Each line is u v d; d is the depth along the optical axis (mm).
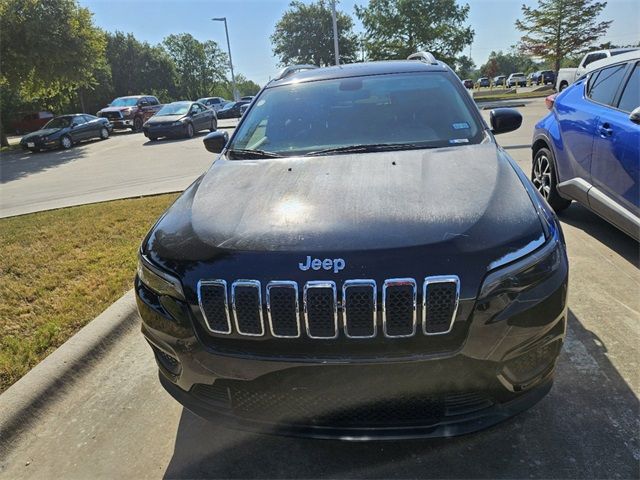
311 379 1879
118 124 25062
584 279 3723
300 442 2361
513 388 1931
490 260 1850
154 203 7215
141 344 3389
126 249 5168
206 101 38312
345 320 1818
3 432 2547
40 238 5809
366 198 2203
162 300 2090
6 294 4199
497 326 1828
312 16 54656
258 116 3408
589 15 30234
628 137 3635
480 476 2076
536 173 5484
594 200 4141
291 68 4105
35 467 2369
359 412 1922
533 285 1895
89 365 3156
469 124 3021
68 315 3742
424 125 3035
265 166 2756
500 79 67562
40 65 19016
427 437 1898
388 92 3344
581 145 4363
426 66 3613
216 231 2131
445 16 31375
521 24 32312
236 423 2061
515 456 2164
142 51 63656
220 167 2887
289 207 2203
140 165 12180
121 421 2635
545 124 5215
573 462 2107
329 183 2404
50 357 3119
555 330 1968
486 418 1931
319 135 3082
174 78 68500
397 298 1800
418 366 1809
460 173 2398
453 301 1801
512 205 2123
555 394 2521
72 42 19562
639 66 3844
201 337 2002
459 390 1866
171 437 2482
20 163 15062
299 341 1866
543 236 2018
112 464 2340
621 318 3164
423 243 1874
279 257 1907
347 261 1844
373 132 3029
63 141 18219
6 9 17859
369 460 2213
